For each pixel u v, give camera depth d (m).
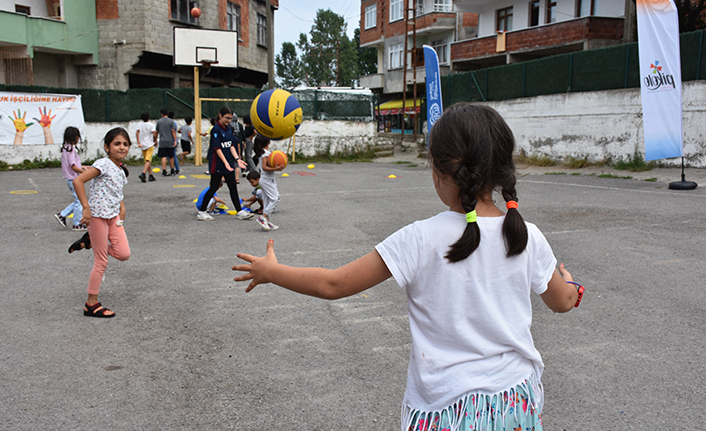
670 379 3.18
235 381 3.15
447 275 1.39
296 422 2.71
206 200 8.27
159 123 14.77
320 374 3.24
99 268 4.15
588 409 2.85
